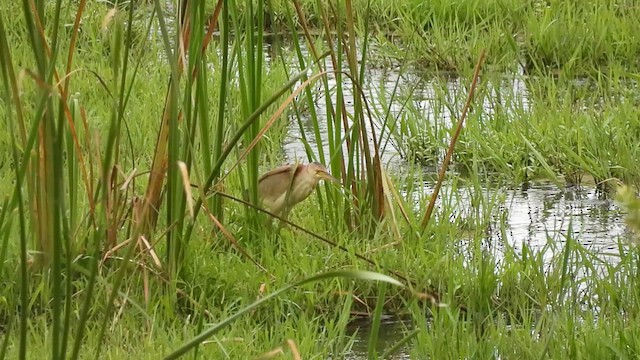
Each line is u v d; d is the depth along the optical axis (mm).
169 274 9148
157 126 13453
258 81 10031
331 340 8273
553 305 8875
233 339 7770
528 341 8148
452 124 14891
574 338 8102
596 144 13492
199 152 11414
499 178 12547
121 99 8484
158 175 9289
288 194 10117
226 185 11414
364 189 10672
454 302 9125
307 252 10070
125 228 9742
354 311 9234
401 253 9906
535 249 10820
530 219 11812
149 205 9258
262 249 9781
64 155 10953
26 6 5805
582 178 13219
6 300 8844
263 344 8219
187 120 9016
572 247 10133
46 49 7125
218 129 9820
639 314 8375
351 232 10477
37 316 8445
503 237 10172
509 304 9258
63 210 5602
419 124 14555
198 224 10055
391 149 14383
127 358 7723
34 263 8906
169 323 8594
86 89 14828
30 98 14078
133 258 9211
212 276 9383
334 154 10422
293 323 8844
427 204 11789
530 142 13750
